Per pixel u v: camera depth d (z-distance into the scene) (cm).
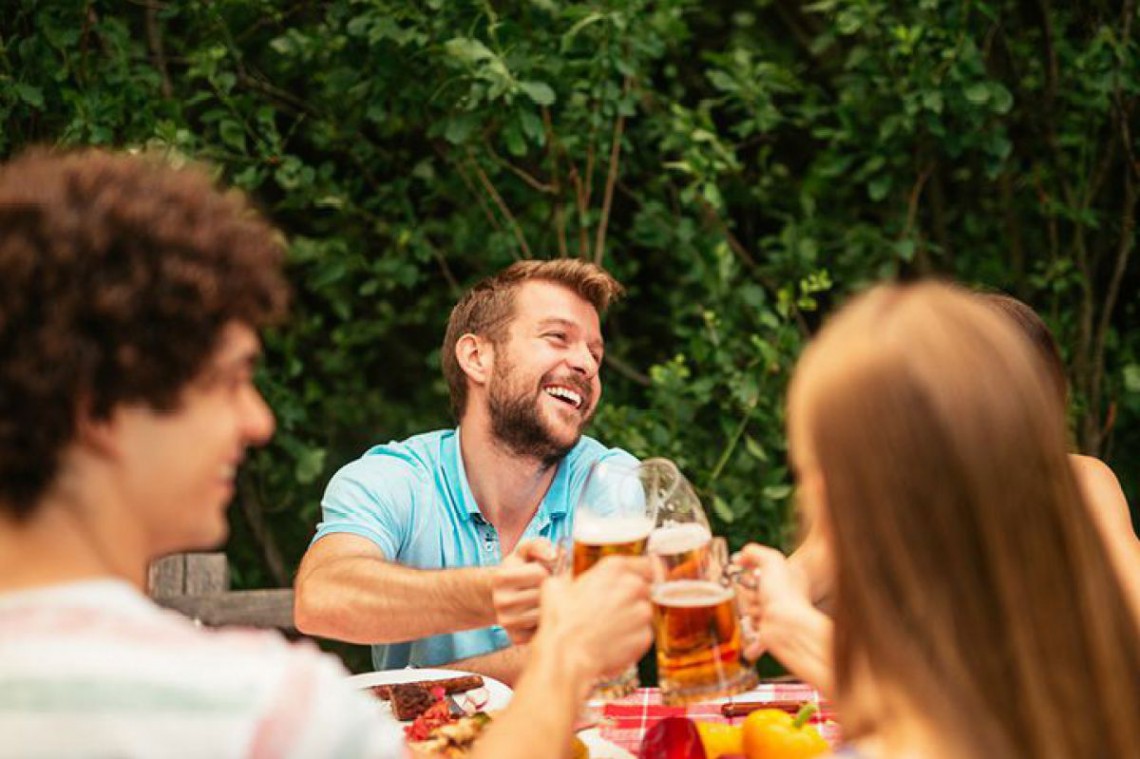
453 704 182
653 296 403
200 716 82
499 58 316
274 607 291
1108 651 95
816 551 204
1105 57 351
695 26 412
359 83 349
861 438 96
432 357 365
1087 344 377
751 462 351
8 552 89
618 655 121
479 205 361
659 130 356
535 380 222
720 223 364
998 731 93
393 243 364
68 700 80
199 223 93
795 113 403
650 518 141
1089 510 99
